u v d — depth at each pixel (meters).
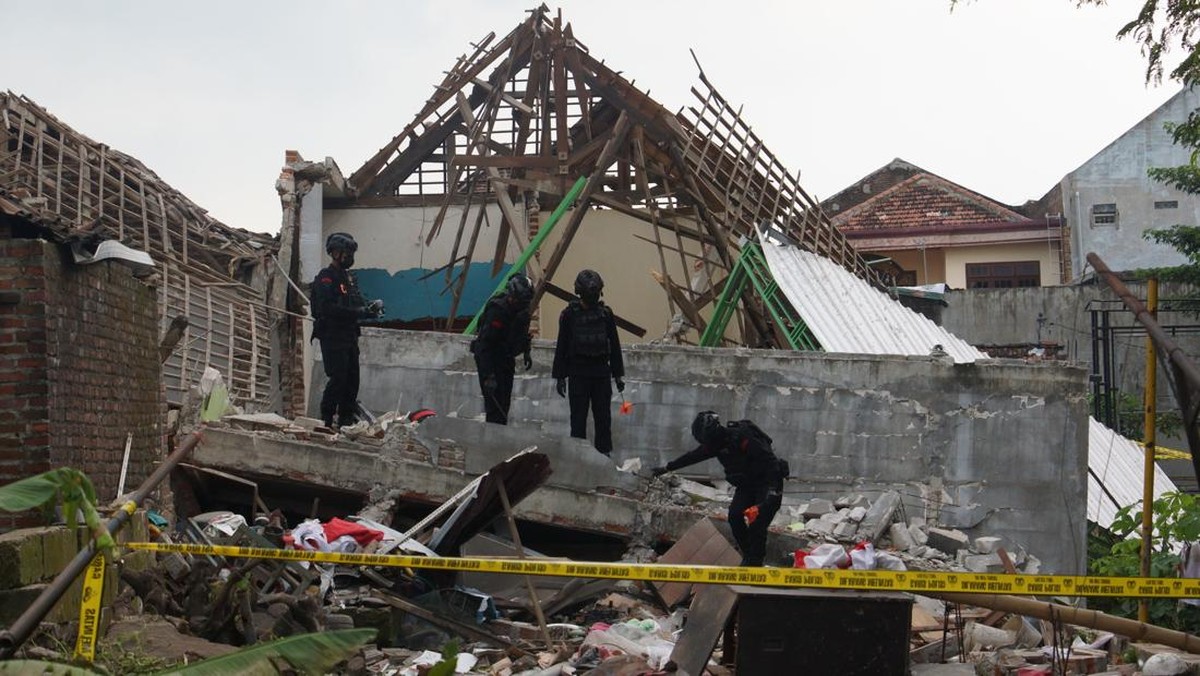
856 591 7.65
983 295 34.47
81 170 17.75
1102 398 30.38
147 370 11.96
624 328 24.62
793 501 14.88
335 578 9.98
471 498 10.21
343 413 14.45
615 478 13.28
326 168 23.88
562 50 22.67
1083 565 14.34
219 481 13.47
